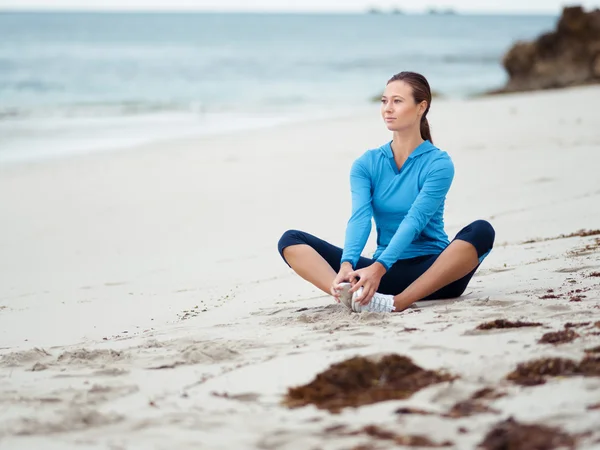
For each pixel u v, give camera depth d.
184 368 3.18
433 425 2.30
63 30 99.31
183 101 28.38
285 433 2.36
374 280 3.95
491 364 2.78
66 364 3.41
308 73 42.59
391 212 4.35
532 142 12.22
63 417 2.60
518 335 3.14
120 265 6.90
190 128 19.66
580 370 2.66
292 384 2.82
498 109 18.14
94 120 21.80
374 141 14.66
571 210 7.32
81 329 4.73
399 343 3.17
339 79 39.22
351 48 67.56
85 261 7.16
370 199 4.36
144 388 2.95
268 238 7.53
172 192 10.44
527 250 5.71
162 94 30.81
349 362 2.84
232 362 3.20
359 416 2.44
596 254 5.23
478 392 2.54
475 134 13.67
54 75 37.56
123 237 8.08
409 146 4.29
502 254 5.66
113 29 106.38
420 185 4.25
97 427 2.54
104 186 11.24
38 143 16.83
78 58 49.28
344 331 3.56
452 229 7.11
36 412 2.73
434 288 4.07
